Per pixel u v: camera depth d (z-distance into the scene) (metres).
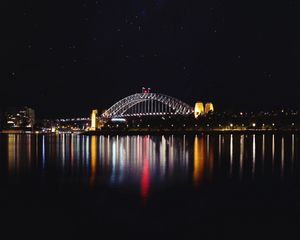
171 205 36.25
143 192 42.41
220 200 38.25
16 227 29.59
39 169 63.78
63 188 45.00
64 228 29.41
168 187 45.38
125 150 111.69
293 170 60.69
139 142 164.62
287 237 27.27
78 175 56.28
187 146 128.88
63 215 32.81
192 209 34.69
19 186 46.50
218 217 32.19
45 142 171.75
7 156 90.88
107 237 27.56
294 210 34.28
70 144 151.50
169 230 28.97
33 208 35.12
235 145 132.38
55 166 68.44
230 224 30.28
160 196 40.19
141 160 79.75
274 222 30.67
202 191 42.81
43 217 32.19
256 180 50.41
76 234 28.17
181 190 43.38
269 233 28.06
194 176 54.47
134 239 27.22
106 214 33.09
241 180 50.41
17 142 171.50
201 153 97.19
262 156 86.81
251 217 32.12
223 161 75.56
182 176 54.53
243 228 29.27
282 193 41.56
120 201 37.81
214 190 43.38
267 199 38.59
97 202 37.50
